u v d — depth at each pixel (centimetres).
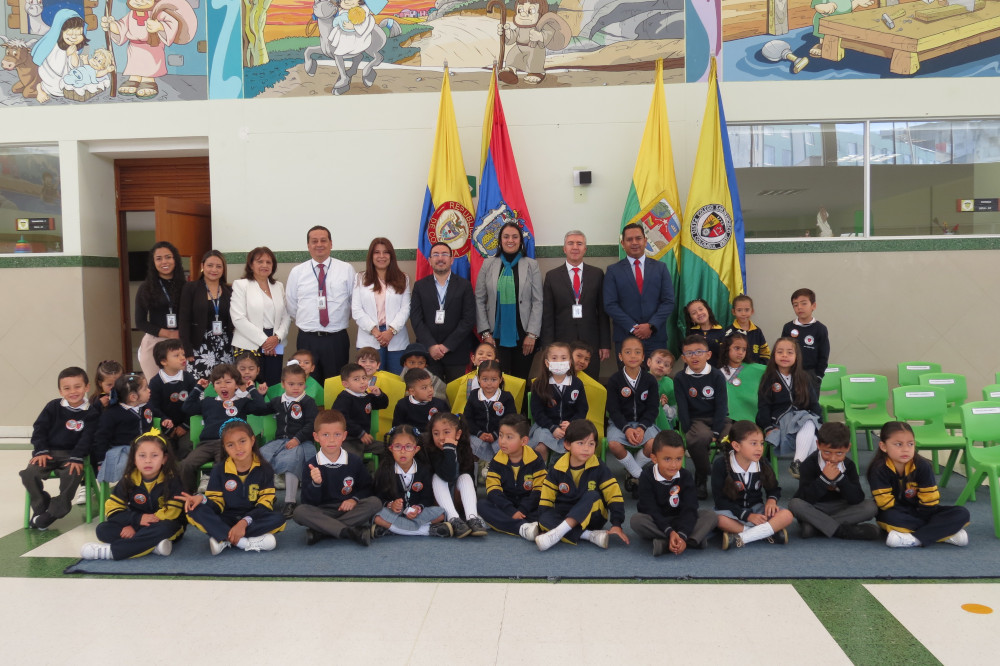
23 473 444
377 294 584
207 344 575
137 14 684
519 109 661
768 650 281
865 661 273
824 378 594
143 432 475
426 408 497
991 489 412
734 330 589
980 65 649
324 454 418
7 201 707
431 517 424
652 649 283
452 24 661
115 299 745
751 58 652
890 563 368
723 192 627
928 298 659
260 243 680
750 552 388
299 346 593
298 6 669
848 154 666
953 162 665
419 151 668
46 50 693
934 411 491
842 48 650
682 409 505
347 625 306
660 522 392
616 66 657
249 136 677
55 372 700
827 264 659
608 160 660
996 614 310
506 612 318
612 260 663
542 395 499
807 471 416
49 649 288
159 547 392
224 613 320
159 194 746
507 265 591
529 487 434
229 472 408
